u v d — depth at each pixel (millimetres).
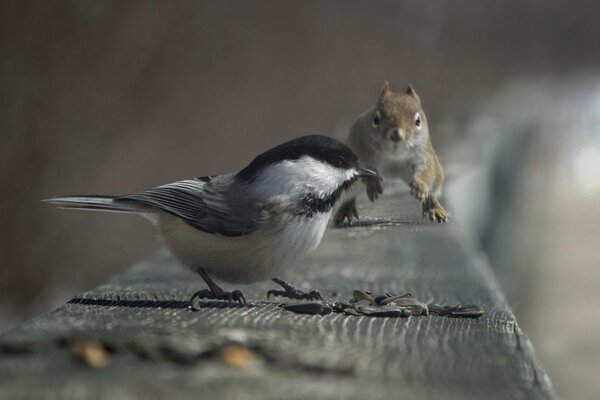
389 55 29266
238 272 5969
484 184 14258
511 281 16188
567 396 11297
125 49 19844
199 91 21750
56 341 4195
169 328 4609
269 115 23391
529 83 36344
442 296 5926
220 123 21969
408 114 7832
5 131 16875
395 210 8977
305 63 25578
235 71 23234
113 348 4074
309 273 6855
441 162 8430
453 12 37562
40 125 17391
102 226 17109
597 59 43688
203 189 5891
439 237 8133
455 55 36469
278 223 5762
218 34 23094
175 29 21422
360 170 5996
